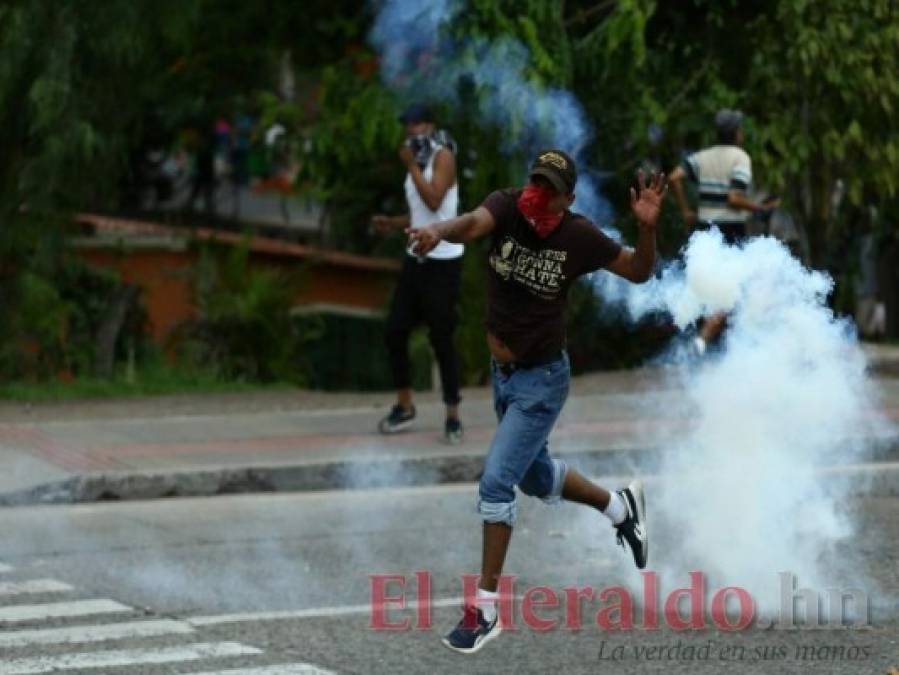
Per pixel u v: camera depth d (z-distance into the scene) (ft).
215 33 76.23
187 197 116.98
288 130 78.48
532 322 31.07
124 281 82.17
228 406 60.49
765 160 65.36
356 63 69.72
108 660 31.24
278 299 78.02
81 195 68.64
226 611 35.06
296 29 75.31
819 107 66.44
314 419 56.39
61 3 65.67
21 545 41.29
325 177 74.33
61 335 72.18
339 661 31.22
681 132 67.92
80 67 66.69
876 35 65.46
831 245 73.77
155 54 69.97
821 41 64.85
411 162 49.42
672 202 66.85
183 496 47.44
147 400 62.80
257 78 80.84
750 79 67.36
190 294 80.59
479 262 68.49
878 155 66.69
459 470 49.88
